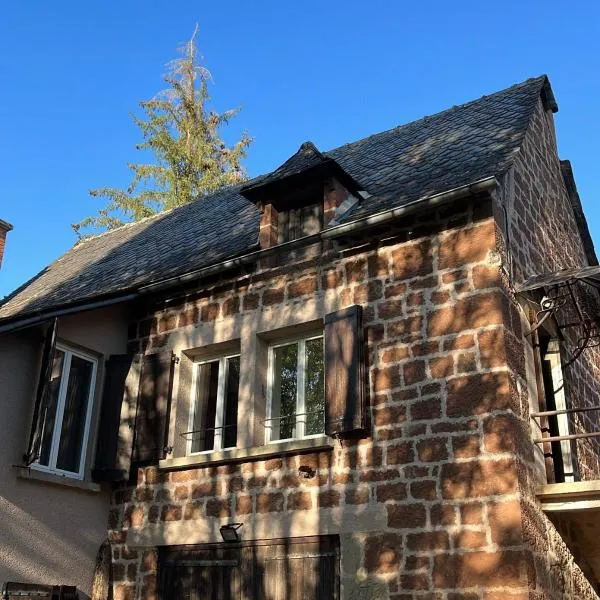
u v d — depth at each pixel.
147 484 9.71
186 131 24.08
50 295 13.01
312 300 9.23
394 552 7.53
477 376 7.65
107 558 9.61
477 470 7.31
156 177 23.50
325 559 7.98
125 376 10.19
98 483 9.83
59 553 9.15
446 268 8.29
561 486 7.35
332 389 8.47
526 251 9.34
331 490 8.17
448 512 7.34
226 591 8.57
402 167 10.84
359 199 10.03
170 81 24.59
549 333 9.68
